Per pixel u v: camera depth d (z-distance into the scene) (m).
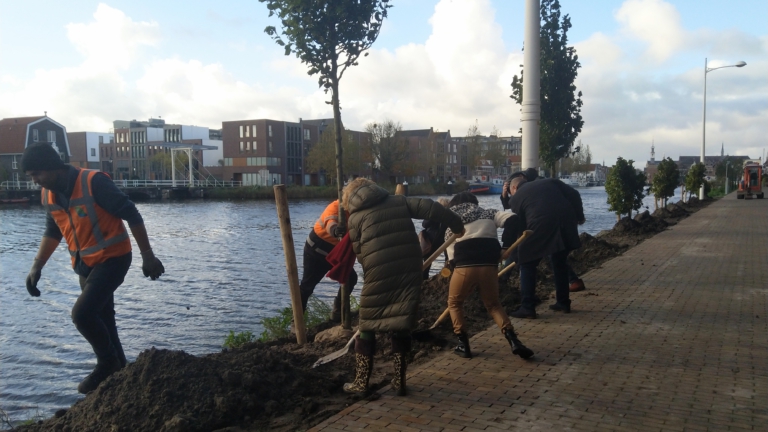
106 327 5.22
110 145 119.81
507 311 7.27
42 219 46.03
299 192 83.81
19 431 4.11
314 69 6.21
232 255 23.56
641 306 7.44
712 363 5.16
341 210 6.44
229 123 98.69
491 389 4.56
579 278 9.00
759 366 5.07
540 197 6.83
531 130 9.98
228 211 55.69
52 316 13.09
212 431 3.83
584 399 4.34
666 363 5.17
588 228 29.86
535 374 4.91
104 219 4.93
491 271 5.27
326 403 4.34
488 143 125.31
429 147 113.81
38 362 9.76
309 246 6.88
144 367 4.17
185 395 4.03
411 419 3.99
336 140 6.41
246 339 7.96
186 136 113.81
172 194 79.69
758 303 7.58
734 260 11.48
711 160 182.88
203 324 12.03
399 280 4.23
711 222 21.25
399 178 104.88
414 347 5.85
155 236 31.92
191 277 17.91
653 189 25.77
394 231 4.28
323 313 8.22
